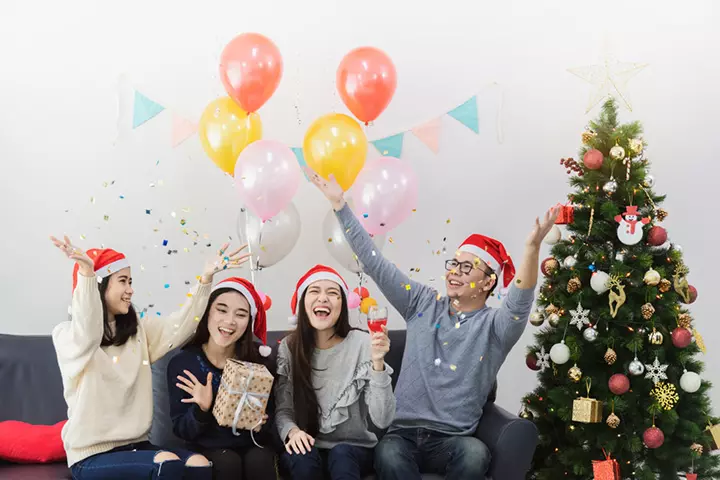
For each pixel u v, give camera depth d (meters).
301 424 2.85
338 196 2.94
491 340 3.01
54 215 3.53
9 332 3.50
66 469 2.72
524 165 3.85
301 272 3.71
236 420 2.68
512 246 3.86
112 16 3.57
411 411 2.99
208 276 2.84
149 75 3.59
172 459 2.53
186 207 3.61
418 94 3.79
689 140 3.89
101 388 2.69
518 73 3.84
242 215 3.15
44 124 3.52
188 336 2.88
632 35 3.87
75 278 2.77
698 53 3.89
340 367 2.92
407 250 3.80
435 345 3.04
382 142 3.39
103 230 3.56
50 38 3.52
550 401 3.23
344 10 3.74
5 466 2.74
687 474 3.11
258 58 2.84
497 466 2.78
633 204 3.15
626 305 3.11
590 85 3.85
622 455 3.12
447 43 3.80
